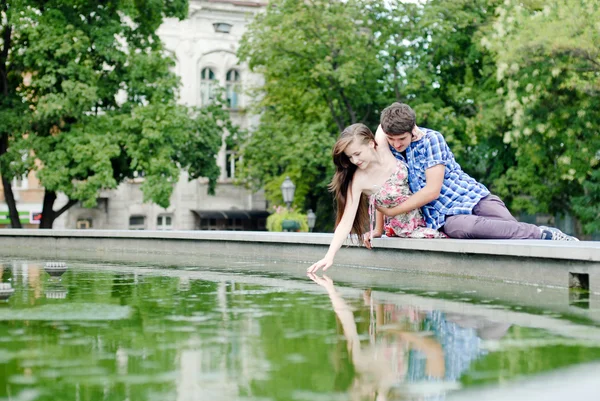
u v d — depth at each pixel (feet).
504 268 15.74
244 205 123.44
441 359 7.10
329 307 11.24
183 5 84.79
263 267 20.81
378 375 6.40
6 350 7.60
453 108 90.63
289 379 6.30
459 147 84.64
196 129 91.66
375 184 18.01
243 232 25.99
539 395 5.60
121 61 78.23
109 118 78.07
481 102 84.94
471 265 16.72
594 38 61.62
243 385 6.07
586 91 63.31
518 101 68.03
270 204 116.57
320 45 89.66
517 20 66.49
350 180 17.78
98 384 6.15
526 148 72.38
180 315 10.28
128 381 6.23
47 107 74.18
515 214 97.81
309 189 103.76
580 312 10.65
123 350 7.58
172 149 79.15
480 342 8.04
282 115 100.17
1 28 80.64
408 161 18.70
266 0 124.88
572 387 5.84
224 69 123.44
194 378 6.36
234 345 7.87
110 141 77.15
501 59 66.54
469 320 9.80
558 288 14.26
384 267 19.61
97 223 113.29
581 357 7.16
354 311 10.71
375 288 14.25
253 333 8.64
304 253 22.93
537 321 9.72
